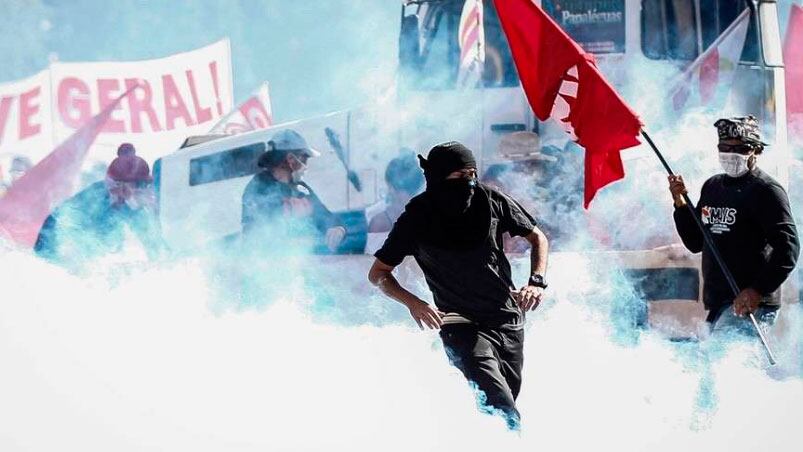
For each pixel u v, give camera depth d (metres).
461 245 15.89
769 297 18.14
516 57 18.17
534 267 16.20
